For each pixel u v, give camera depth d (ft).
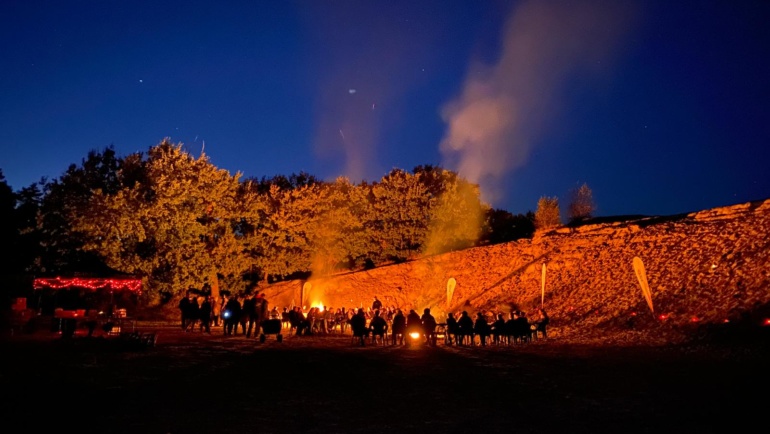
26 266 140.46
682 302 94.43
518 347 81.46
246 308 92.99
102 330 77.51
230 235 163.53
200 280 151.74
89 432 28.68
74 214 140.15
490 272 154.20
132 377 46.65
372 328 88.79
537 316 116.67
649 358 63.41
